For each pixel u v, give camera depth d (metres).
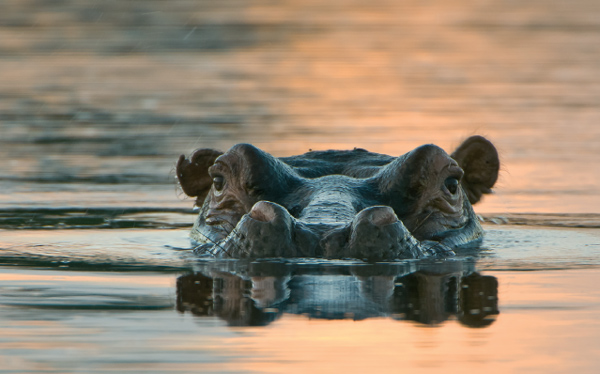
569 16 148.62
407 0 173.88
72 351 17.53
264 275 23.45
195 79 94.44
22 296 22.00
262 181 27.72
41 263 26.69
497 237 32.78
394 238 23.98
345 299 21.03
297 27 134.75
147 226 36.19
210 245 28.33
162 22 137.12
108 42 120.75
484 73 97.44
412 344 17.92
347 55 112.25
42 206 41.19
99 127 66.94
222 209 28.95
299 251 23.89
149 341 18.14
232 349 17.58
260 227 24.00
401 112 73.12
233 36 125.81
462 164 33.91
